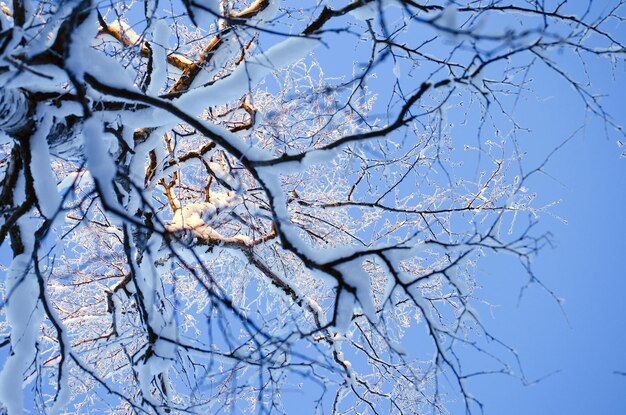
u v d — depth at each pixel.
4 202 3.62
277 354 3.54
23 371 3.46
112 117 3.29
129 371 5.99
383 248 3.08
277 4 4.41
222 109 6.47
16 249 3.68
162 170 5.32
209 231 5.14
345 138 2.82
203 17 2.77
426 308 3.09
